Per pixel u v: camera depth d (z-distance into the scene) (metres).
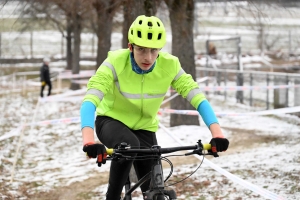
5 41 39.47
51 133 15.27
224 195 7.74
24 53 44.84
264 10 10.22
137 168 4.74
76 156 11.84
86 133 4.06
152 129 4.89
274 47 43.41
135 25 4.23
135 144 4.28
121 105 4.69
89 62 44.53
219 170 7.13
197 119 14.56
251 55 40.41
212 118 4.40
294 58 40.34
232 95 23.16
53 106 22.75
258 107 18.41
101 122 4.70
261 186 7.98
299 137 12.11
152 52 4.26
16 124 17.30
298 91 15.26
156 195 4.05
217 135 4.25
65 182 9.48
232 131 13.75
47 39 54.53
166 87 4.66
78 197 8.42
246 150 11.02
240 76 20.19
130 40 4.29
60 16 21.75
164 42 4.26
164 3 11.64
